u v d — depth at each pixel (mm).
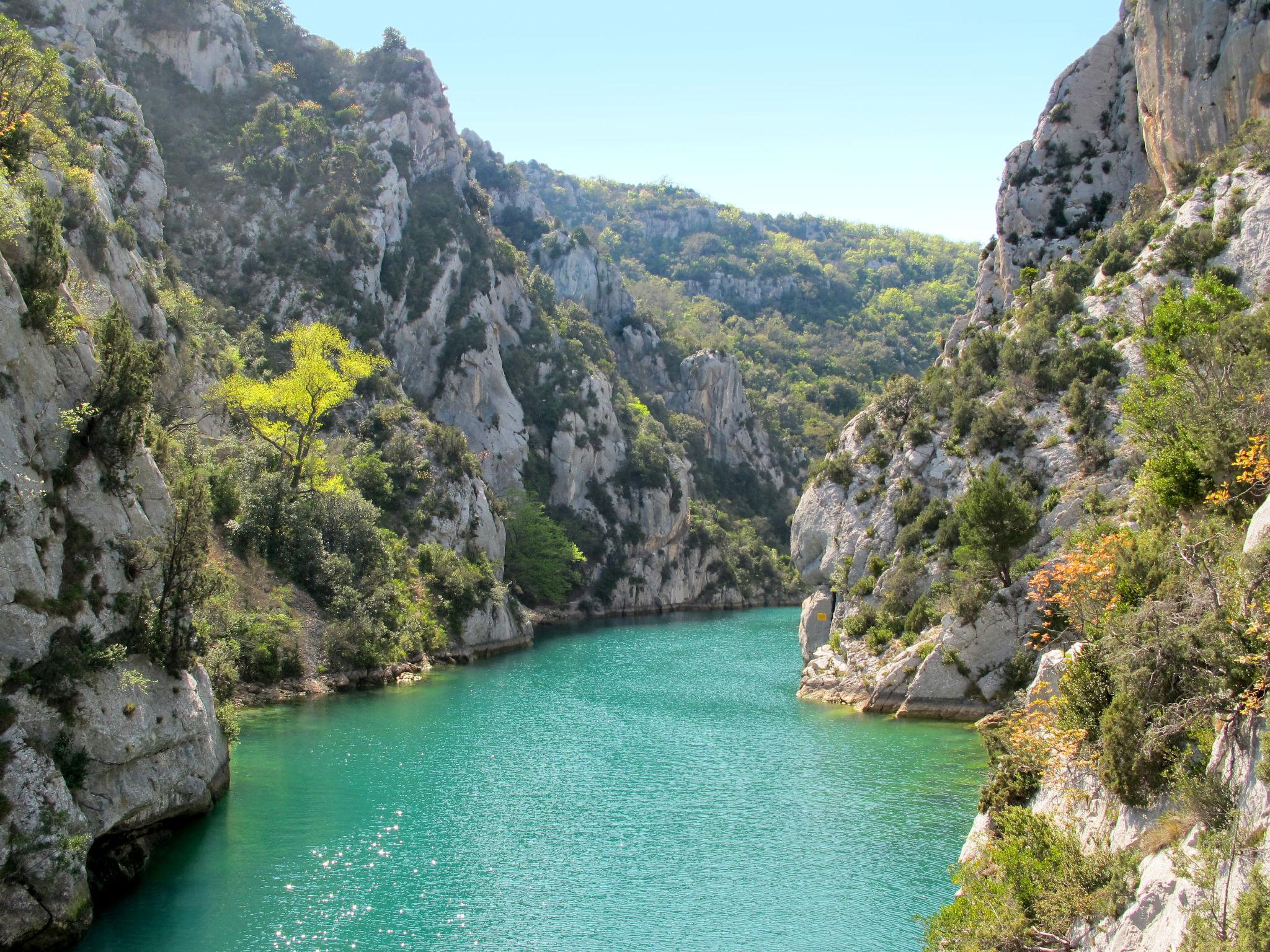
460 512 89688
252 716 53594
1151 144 69562
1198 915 16328
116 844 30469
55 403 29422
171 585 31719
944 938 23078
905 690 54781
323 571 67938
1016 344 64938
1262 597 19859
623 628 108125
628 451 138500
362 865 32719
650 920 28984
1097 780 23906
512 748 48062
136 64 112188
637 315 174750
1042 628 49500
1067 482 56375
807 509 73375
